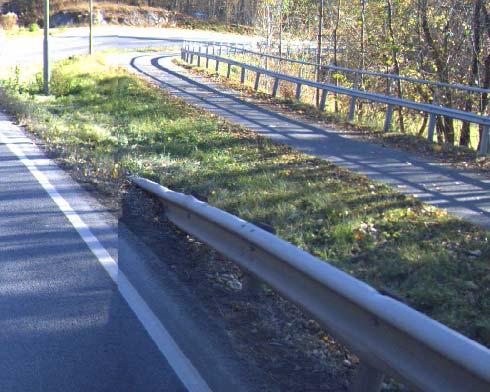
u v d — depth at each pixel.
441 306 6.19
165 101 20.61
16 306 5.63
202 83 26.66
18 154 12.20
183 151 13.14
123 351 4.87
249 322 5.46
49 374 4.52
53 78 25.20
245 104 21.02
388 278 6.80
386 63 26.00
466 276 6.84
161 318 5.44
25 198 9.18
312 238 7.91
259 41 45.31
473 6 21.70
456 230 8.30
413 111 24.19
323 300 4.59
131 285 6.13
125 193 9.52
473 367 3.31
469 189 10.94
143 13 81.69
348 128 17.23
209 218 6.23
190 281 6.27
